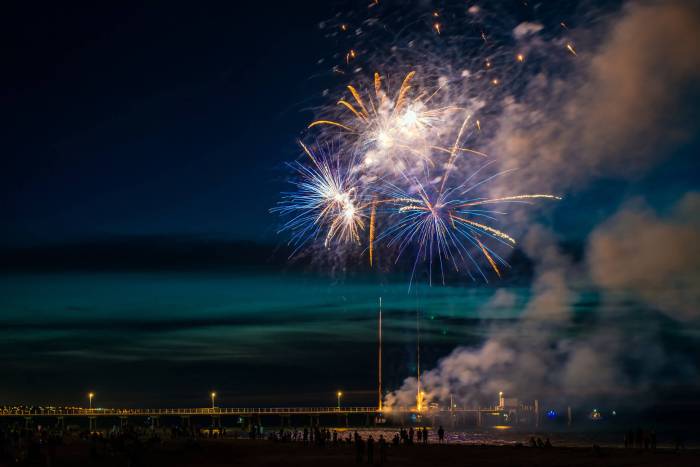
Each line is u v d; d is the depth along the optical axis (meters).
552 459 66.50
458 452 74.25
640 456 67.81
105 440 66.62
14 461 60.56
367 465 62.38
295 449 78.31
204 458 68.44
